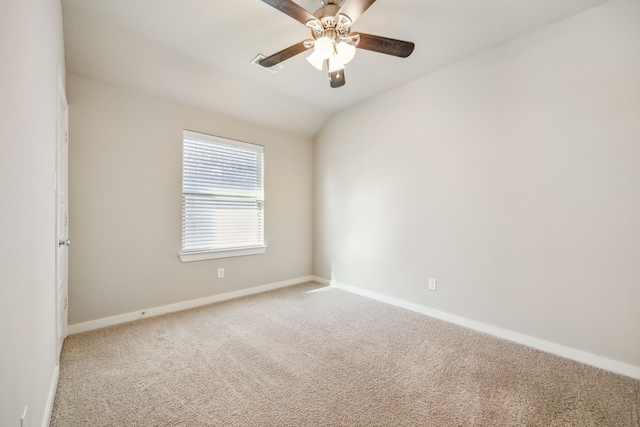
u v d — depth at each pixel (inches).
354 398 59.4
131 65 93.0
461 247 98.0
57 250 64.7
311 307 116.3
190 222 116.6
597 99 71.5
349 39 69.9
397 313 109.5
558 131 77.4
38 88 45.8
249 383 64.4
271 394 60.6
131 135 101.1
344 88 118.9
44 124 50.4
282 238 147.9
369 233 130.0
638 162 66.3
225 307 116.0
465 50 91.3
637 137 66.4
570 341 75.8
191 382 64.6
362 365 72.4
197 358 75.3
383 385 64.0
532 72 81.8
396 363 73.5
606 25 70.0
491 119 90.3
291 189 151.7
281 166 147.3
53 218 60.2
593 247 72.3
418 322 100.7
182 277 113.7
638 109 66.3
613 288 69.5
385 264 123.3
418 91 110.2
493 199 90.0
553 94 78.2
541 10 73.1
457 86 98.7
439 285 104.2
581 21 73.5
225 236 127.3
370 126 128.9
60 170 73.1
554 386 63.6
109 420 52.6
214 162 123.8
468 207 96.0
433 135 105.6
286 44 89.0
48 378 53.9
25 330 38.1
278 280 146.3
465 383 64.8
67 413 54.2
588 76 72.6
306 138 158.4
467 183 96.2
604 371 69.4
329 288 145.3
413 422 52.5
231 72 105.9
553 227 78.5
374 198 127.6
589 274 72.9
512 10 73.2
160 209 107.7
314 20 63.3
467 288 96.6
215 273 123.3
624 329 68.1
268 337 88.4
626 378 66.4
